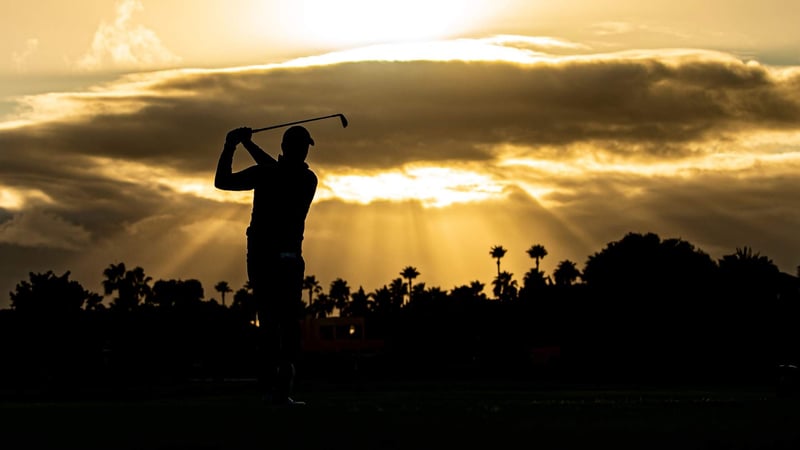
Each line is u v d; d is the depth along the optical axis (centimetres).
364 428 621
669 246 10131
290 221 958
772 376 7494
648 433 592
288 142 980
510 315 13862
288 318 937
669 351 9750
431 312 14025
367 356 12431
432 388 5434
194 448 570
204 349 11538
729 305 9638
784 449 552
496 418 666
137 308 11606
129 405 814
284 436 598
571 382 7762
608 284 10069
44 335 9662
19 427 655
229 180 970
